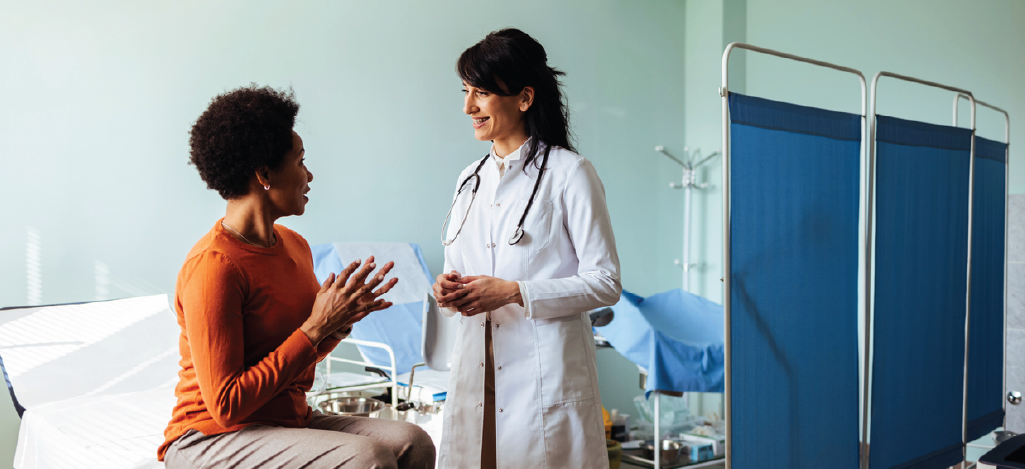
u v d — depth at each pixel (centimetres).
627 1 467
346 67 359
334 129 355
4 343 229
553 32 432
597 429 138
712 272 474
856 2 431
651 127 478
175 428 117
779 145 202
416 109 382
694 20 492
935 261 256
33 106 276
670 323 335
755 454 195
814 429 212
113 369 240
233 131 113
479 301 126
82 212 287
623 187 462
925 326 252
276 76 338
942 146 258
